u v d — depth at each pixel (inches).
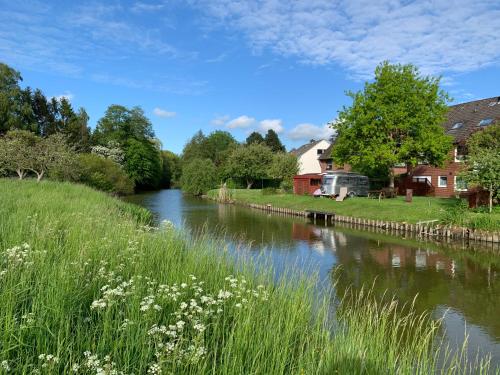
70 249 258.8
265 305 210.8
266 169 2185.0
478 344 278.7
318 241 717.9
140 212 799.7
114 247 279.1
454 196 1280.8
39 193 670.5
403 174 1519.4
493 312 346.6
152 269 251.4
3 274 183.5
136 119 2758.4
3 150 1151.0
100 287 203.0
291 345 180.5
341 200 1250.6
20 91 2042.3
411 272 487.2
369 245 677.9
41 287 173.8
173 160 3823.8
